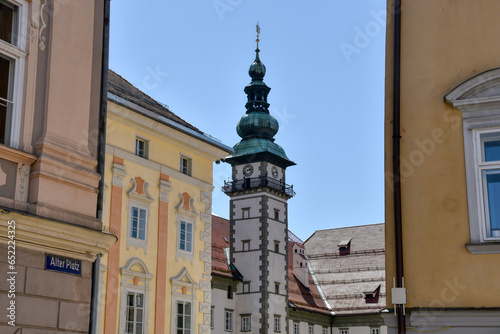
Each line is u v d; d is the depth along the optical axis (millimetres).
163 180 33094
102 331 28375
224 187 73812
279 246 71500
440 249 12391
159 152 33375
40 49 12828
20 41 12500
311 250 90062
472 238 12227
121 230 30297
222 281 64938
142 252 31234
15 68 12367
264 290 67062
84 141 13391
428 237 12516
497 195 12312
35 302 11547
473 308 11891
